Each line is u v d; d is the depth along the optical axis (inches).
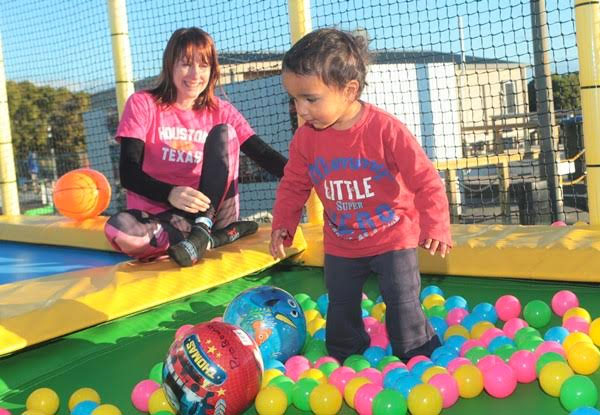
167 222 147.9
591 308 118.3
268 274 155.2
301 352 108.3
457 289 137.5
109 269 141.8
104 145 417.7
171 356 80.6
